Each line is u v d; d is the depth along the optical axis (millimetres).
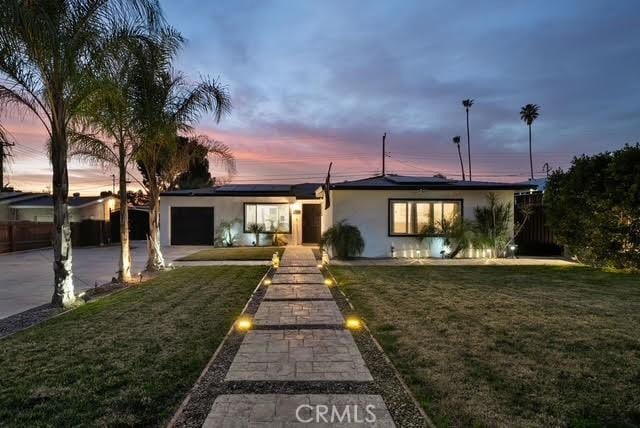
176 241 20141
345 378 3572
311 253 15789
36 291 8273
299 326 5328
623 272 10383
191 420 2832
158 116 9000
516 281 8891
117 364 3934
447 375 3625
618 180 10508
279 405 3035
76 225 21141
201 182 27703
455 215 13945
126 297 7273
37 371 3762
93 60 6527
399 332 4977
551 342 4570
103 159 9805
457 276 9641
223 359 4086
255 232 19812
